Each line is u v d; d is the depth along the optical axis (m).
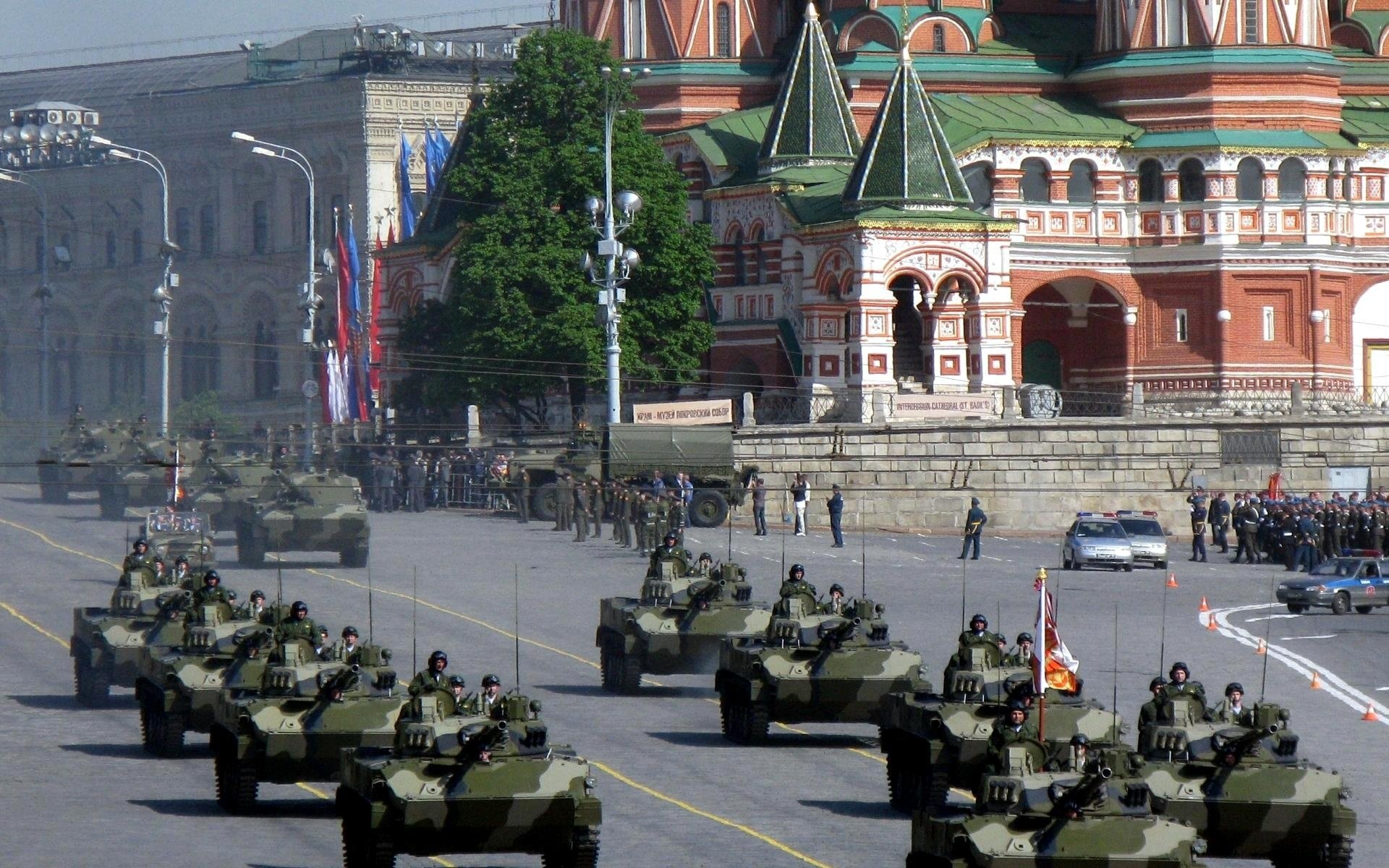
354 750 87.69
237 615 118.94
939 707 98.06
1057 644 102.38
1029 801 78.31
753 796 104.25
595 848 84.38
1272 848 87.75
